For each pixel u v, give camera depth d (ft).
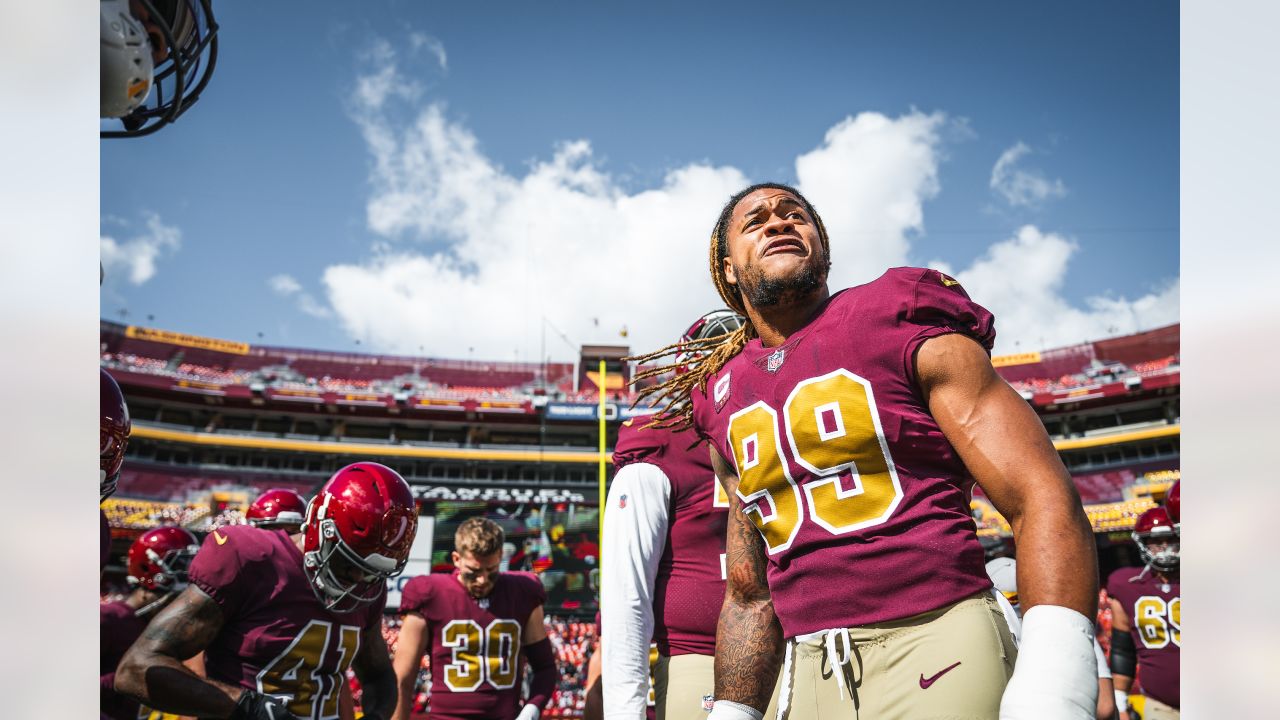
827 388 4.14
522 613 14.62
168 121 4.43
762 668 4.98
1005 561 13.07
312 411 108.99
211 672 7.74
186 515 95.30
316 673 8.00
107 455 4.90
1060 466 3.68
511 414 109.09
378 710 9.27
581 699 63.93
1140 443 102.47
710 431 5.22
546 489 103.19
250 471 105.40
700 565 7.43
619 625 7.26
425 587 14.16
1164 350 116.57
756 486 4.49
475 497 98.94
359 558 7.63
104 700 10.96
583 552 92.27
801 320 4.75
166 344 118.52
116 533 89.71
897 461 4.01
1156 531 14.43
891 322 4.04
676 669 7.30
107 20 3.41
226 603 7.60
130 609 11.50
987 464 3.75
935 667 3.71
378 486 7.75
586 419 108.99
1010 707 3.22
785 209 4.80
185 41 4.31
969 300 4.13
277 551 7.96
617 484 7.66
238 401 107.14
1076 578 3.40
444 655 13.99
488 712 13.97
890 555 3.92
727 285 5.38
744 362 4.77
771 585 4.54
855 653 3.93
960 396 3.88
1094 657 3.28
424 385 122.52
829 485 4.13
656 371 6.19
